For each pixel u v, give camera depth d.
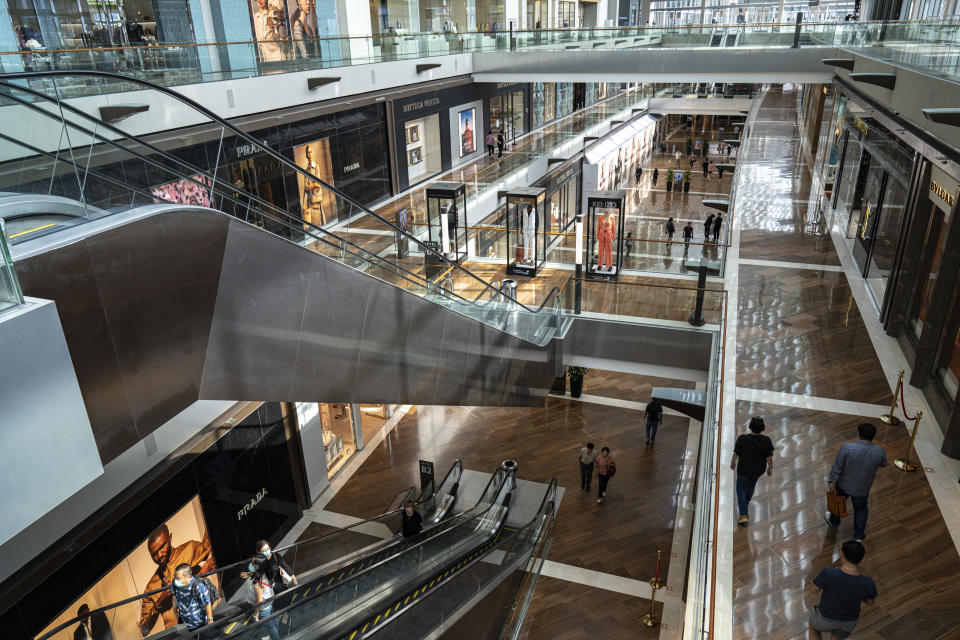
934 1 13.99
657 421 13.45
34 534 6.62
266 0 16.78
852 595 4.64
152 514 8.34
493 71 24.56
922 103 7.74
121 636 5.29
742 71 20.50
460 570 7.64
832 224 15.90
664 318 12.05
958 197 7.25
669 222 20.58
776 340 9.98
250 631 5.39
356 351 7.33
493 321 10.66
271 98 14.32
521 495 12.20
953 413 6.89
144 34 13.84
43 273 3.57
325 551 8.33
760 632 5.12
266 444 10.73
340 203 11.54
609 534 11.10
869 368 9.05
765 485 6.80
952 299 7.80
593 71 22.75
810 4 28.69
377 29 23.88
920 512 6.30
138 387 4.40
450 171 24.41
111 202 4.45
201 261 5.04
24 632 6.60
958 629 5.05
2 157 3.71
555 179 21.11
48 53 9.98
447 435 14.45
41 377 3.28
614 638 8.99
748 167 23.03
